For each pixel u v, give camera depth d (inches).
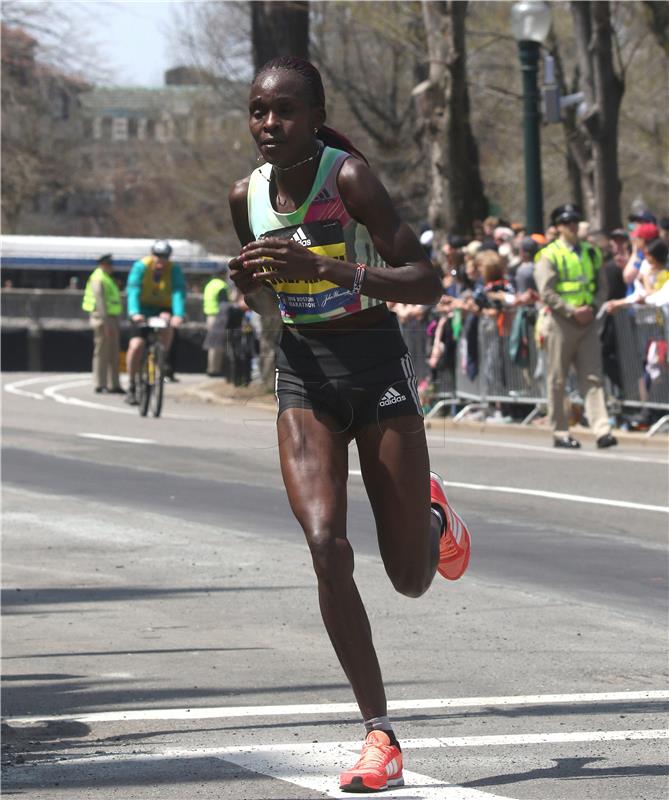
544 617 717.9
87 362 3540.8
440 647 655.8
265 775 463.8
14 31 4094.5
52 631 699.4
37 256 4628.4
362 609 441.1
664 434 1501.0
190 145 5334.6
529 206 1855.3
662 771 464.4
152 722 536.1
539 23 1818.4
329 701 564.4
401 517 455.8
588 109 2454.5
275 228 452.4
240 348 1621.6
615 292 1609.3
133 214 5915.4
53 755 493.4
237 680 600.4
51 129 5344.5
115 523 1023.0
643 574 823.1
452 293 1780.3
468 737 507.2
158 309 1859.0
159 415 1871.3
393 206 442.9
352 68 4173.2
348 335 452.4
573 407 1627.7
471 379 1744.6
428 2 2057.1
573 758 479.5
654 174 3713.1
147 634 690.8
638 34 3105.3
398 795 437.7
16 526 1011.3
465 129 2078.0
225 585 807.7
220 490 1190.3
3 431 1674.5
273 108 438.3
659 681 589.3
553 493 1130.7
